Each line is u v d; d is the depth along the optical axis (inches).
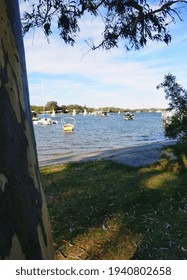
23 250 44.8
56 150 911.7
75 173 300.7
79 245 145.4
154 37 212.1
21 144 49.5
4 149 43.7
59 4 191.6
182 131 311.1
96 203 201.6
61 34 206.1
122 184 245.4
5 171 43.0
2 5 52.5
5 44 50.7
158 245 142.5
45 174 310.5
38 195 53.0
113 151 598.9
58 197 220.7
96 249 141.1
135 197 207.2
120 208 190.4
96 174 290.4
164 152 406.6
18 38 56.7
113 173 290.8
